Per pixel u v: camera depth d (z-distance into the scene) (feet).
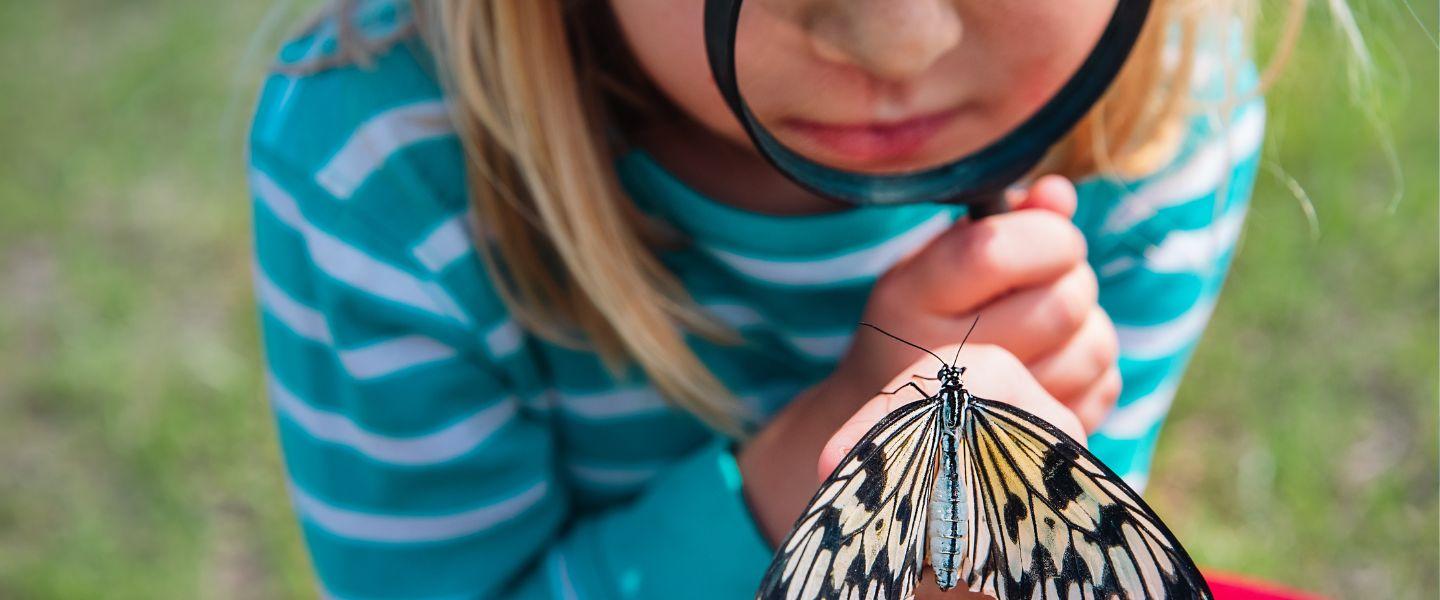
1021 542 1.40
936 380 1.48
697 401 1.74
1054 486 1.38
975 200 1.50
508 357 1.71
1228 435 3.22
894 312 1.55
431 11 1.63
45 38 5.01
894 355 1.55
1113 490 1.34
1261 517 3.05
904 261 1.59
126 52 4.89
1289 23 1.72
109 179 4.33
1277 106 2.13
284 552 3.17
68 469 3.40
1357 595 2.92
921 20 1.36
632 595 1.64
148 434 3.46
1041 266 1.53
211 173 4.33
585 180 1.62
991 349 1.51
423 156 1.64
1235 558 2.96
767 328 1.75
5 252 4.07
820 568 1.30
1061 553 1.39
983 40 1.40
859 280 1.72
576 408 1.80
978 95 1.43
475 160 1.63
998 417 1.39
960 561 1.40
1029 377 1.50
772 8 1.34
